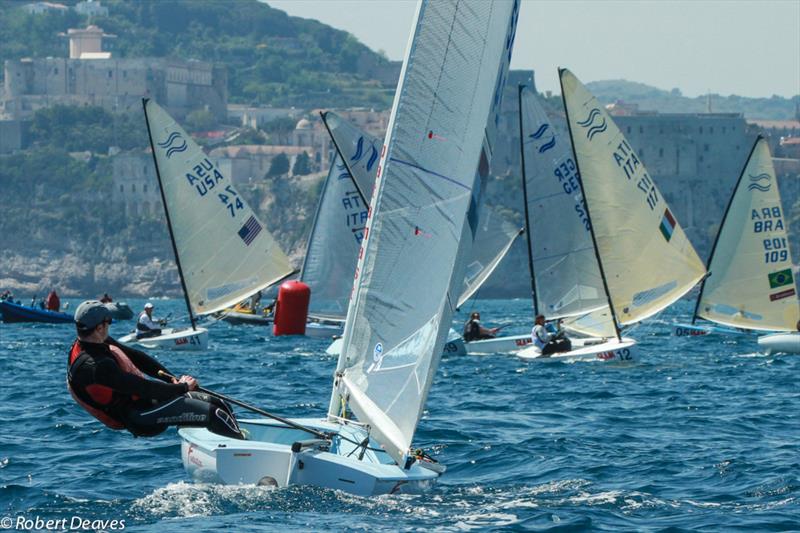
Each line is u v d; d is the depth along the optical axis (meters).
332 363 154.50
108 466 71.69
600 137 148.88
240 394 113.88
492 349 169.88
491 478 69.62
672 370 142.25
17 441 81.69
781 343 169.62
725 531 55.91
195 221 178.88
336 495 58.16
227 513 55.53
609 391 118.56
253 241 183.12
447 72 57.06
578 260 156.88
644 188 150.25
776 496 64.25
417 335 56.75
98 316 51.97
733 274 187.25
